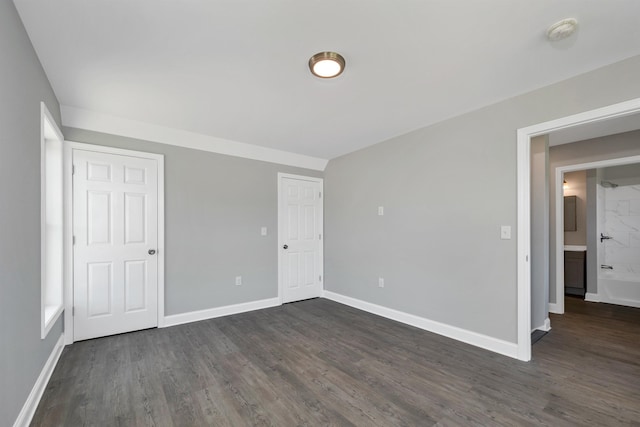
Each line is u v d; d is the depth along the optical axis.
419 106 2.73
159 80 2.25
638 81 1.95
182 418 1.77
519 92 2.46
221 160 3.78
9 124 1.46
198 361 2.49
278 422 1.73
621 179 4.32
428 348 2.74
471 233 2.83
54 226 2.63
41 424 1.70
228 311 3.79
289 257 4.42
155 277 3.28
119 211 3.08
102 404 1.89
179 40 1.77
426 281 3.23
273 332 3.16
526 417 1.77
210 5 1.48
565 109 2.25
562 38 1.72
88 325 2.89
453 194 2.98
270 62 2.01
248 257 3.98
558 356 2.56
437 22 1.61
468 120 2.87
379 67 2.06
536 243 3.22
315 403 1.92
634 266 4.21
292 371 2.33
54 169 2.65
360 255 4.08
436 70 2.11
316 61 1.95
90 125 2.91
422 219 3.28
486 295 2.72
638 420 1.74
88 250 2.90
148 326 3.23
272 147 4.03
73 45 1.81
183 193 3.49
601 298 4.38
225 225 3.80
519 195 2.50
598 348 2.73
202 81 2.26
